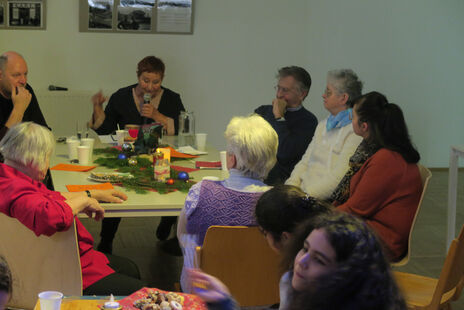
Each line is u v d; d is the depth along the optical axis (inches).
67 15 216.1
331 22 241.4
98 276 92.4
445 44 248.7
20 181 82.7
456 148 143.7
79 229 92.8
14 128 87.8
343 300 34.8
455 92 252.8
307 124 140.2
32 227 80.7
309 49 242.2
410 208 100.7
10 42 213.0
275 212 65.9
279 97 140.1
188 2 227.0
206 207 83.4
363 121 104.3
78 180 117.3
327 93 121.8
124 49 224.2
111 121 174.1
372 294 34.7
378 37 245.1
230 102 240.2
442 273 85.7
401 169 100.0
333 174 114.9
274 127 138.3
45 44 216.1
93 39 220.5
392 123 102.4
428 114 253.1
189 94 235.5
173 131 169.5
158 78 168.4
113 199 101.6
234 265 80.7
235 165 85.8
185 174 117.3
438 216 193.5
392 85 249.0
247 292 82.0
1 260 38.5
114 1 219.3
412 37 246.7
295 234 46.6
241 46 236.8
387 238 99.6
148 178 119.0
